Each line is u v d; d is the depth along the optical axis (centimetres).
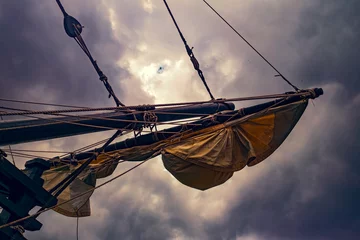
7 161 1269
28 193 1307
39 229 1347
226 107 1997
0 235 1230
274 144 1853
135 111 1645
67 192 2055
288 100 1859
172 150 1856
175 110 1817
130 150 1978
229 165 1823
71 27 1658
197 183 1834
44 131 1427
